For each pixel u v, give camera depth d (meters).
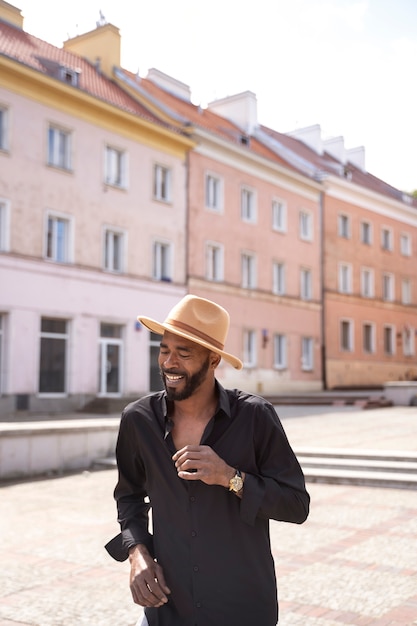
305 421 18.41
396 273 42.22
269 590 2.44
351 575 5.55
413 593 5.09
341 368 36.94
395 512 8.10
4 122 21.61
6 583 5.50
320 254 36.25
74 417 20.39
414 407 24.36
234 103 38.28
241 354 30.67
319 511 8.22
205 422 2.51
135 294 25.48
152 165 26.61
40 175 22.36
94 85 26.91
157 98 29.77
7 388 21.03
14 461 10.63
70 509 8.42
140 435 2.53
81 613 4.79
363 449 12.40
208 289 28.95
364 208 39.75
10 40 24.77
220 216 29.81
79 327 23.31
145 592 2.40
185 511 2.42
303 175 34.66
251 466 2.44
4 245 21.28
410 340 43.06
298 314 34.34
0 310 20.91
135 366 25.36
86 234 23.83
